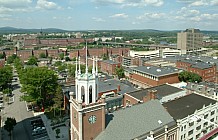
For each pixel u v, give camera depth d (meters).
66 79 146.12
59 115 93.50
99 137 45.22
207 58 197.38
